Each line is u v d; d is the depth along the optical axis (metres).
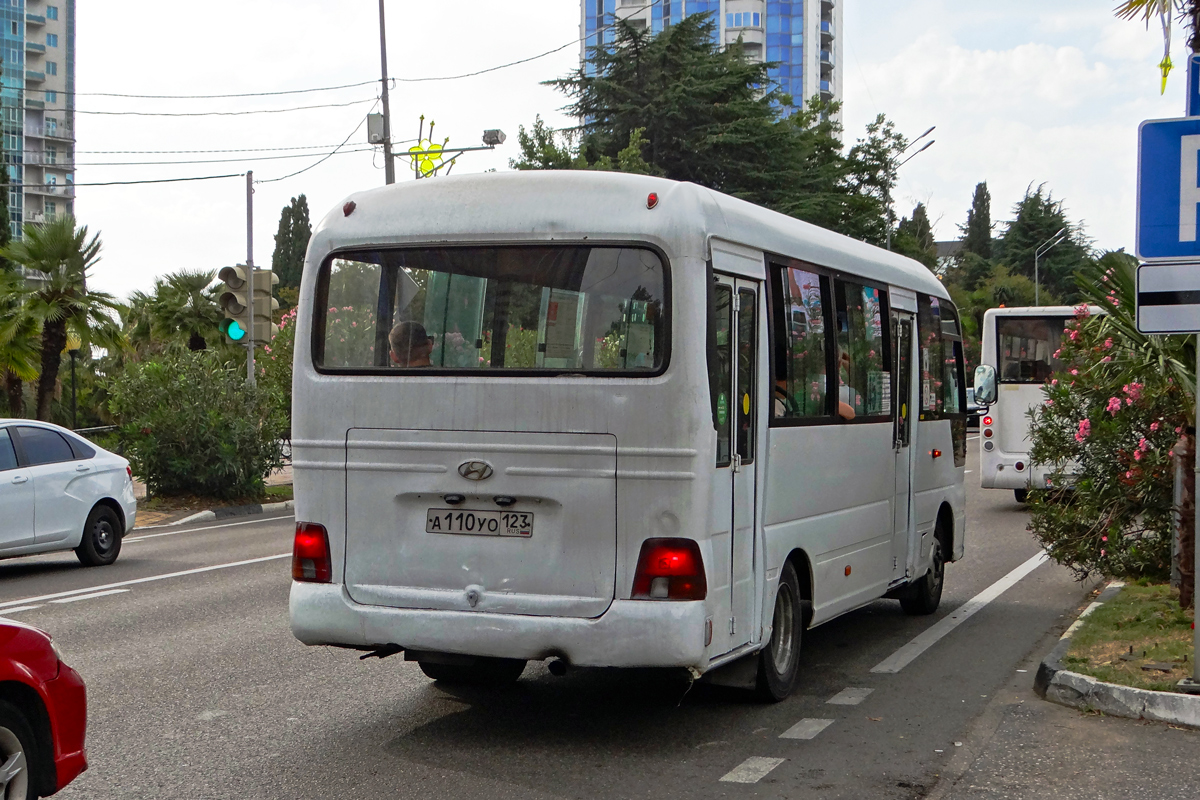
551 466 6.31
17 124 124.44
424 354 6.62
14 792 4.72
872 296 9.12
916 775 5.93
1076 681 7.17
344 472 6.70
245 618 10.55
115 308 31.80
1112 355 10.89
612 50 38.88
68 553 16.22
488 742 6.58
